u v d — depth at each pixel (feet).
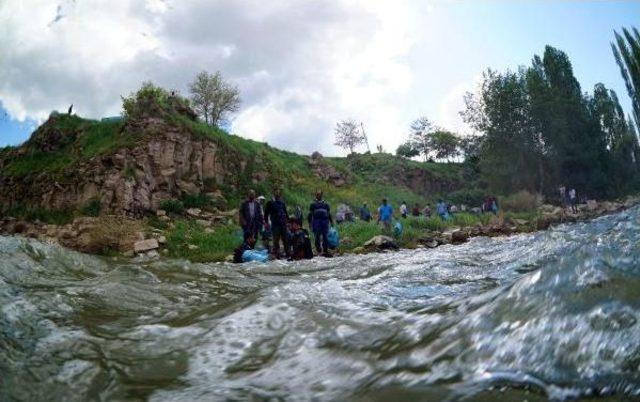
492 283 12.57
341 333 7.66
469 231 57.11
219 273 19.27
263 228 40.65
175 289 14.28
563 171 146.82
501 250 23.67
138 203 65.16
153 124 74.28
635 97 183.93
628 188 169.68
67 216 66.08
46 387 6.12
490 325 6.25
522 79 150.41
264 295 11.37
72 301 11.01
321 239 43.52
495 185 146.10
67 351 7.46
